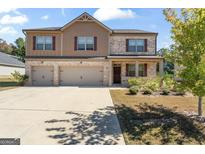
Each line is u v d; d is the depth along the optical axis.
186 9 8.67
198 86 8.09
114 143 6.22
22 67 43.97
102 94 15.62
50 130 7.23
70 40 23.62
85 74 23.23
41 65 23.06
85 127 7.59
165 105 11.29
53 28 24.47
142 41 23.75
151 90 15.88
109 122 8.20
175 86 9.08
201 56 8.23
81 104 11.68
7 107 10.77
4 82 27.09
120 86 22.20
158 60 21.78
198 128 7.48
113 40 23.83
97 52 23.62
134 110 10.16
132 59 21.94
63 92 16.89
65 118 8.74
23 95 15.08
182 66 8.89
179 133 7.02
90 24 23.61
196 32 8.08
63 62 23.02
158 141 6.40
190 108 10.52
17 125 7.73
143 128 7.47
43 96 14.63
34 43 23.64
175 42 8.88
